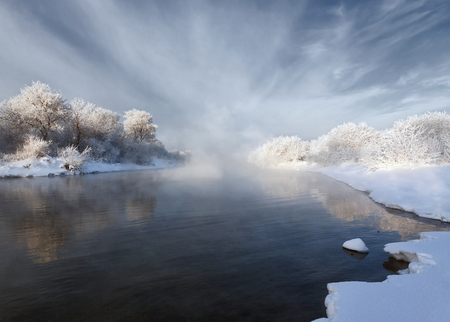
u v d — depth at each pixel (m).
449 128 11.58
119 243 4.37
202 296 2.67
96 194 9.86
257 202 7.81
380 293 2.37
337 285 2.65
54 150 23.02
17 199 8.88
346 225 5.19
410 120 11.56
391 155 10.74
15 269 3.40
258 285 2.88
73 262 3.61
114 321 2.27
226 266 3.39
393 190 7.63
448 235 3.99
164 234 4.83
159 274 3.19
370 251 3.82
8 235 4.89
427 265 2.90
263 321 2.24
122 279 3.08
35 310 2.46
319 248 3.99
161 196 9.19
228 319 2.28
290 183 12.39
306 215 6.08
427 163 9.60
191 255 3.79
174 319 2.29
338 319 1.98
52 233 4.98
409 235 4.46
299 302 2.53
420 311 2.00
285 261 3.52
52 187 12.25
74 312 2.42
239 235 4.69
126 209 7.08
